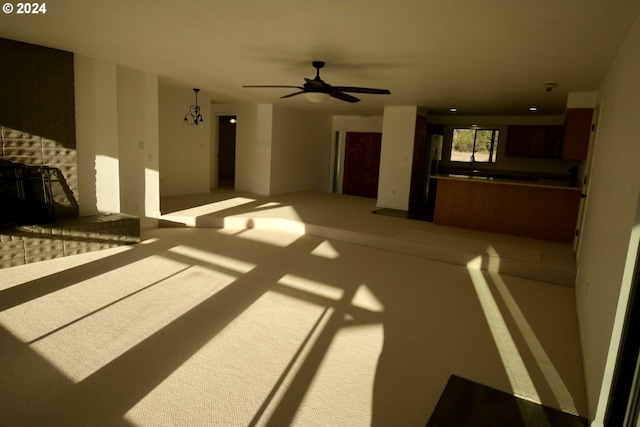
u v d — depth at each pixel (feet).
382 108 28.17
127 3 9.32
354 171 35.99
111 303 10.78
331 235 19.60
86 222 14.93
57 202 14.71
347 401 7.11
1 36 12.53
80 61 15.02
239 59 14.66
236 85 21.04
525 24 9.51
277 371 7.95
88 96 15.44
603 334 6.89
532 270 14.85
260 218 21.07
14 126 13.25
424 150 28.45
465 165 31.30
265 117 29.04
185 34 11.74
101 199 16.38
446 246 16.96
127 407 6.65
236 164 31.09
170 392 7.10
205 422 6.40
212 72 17.52
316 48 12.54
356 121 35.09
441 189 21.48
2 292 11.14
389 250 18.04
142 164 18.65
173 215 20.68
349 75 16.51
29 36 12.49
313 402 7.03
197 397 7.00
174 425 6.30
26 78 13.38
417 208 27.30
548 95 19.06
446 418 6.73
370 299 12.09
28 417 6.30
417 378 7.97
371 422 6.59
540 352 9.27
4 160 13.15
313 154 33.99
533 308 12.00
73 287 11.73
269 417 6.59
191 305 10.94
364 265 15.60
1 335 8.81
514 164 29.32
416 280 14.15
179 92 26.32
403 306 11.69
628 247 5.84
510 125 28.66
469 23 9.66
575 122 17.48
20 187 13.58
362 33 10.82
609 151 9.96
